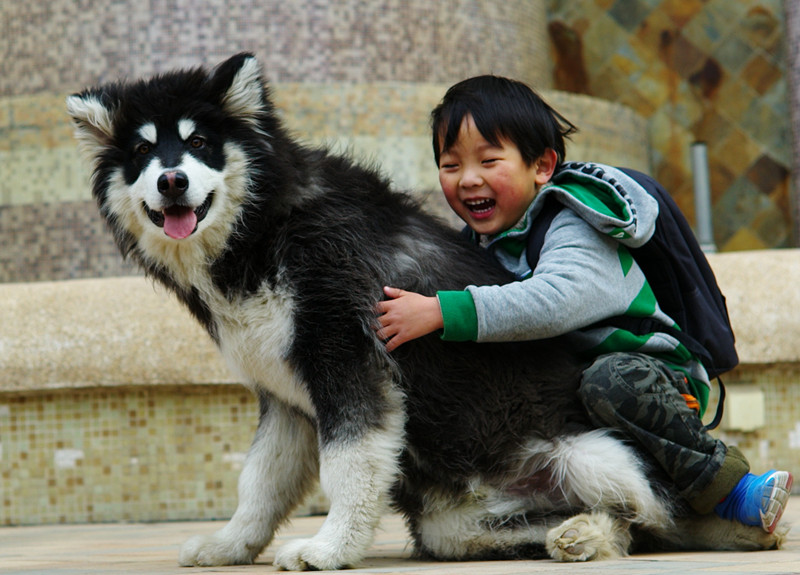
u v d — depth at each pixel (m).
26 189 12.28
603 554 4.54
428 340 5.03
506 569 4.14
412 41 13.23
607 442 4.86
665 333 5.22
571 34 17.39
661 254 5.30
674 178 16.97
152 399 9.31
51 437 9.36
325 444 4.81
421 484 5.20
